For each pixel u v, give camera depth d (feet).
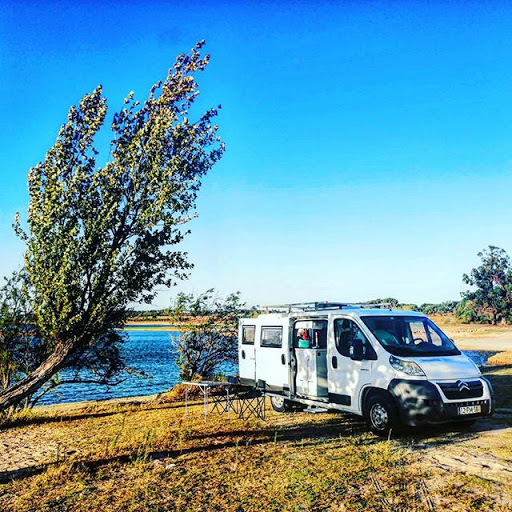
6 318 42.93
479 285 350.84
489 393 29.22
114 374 46.93
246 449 27.20
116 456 26.84
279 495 19.88
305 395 36.19
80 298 24.07
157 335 391.24
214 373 58.34
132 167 24.93
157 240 24.38
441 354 31.12
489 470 22.43
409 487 20.42
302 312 37.58
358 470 22.71
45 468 24.97
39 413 45.88
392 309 35.96
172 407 46.24
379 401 29.48
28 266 24.34
